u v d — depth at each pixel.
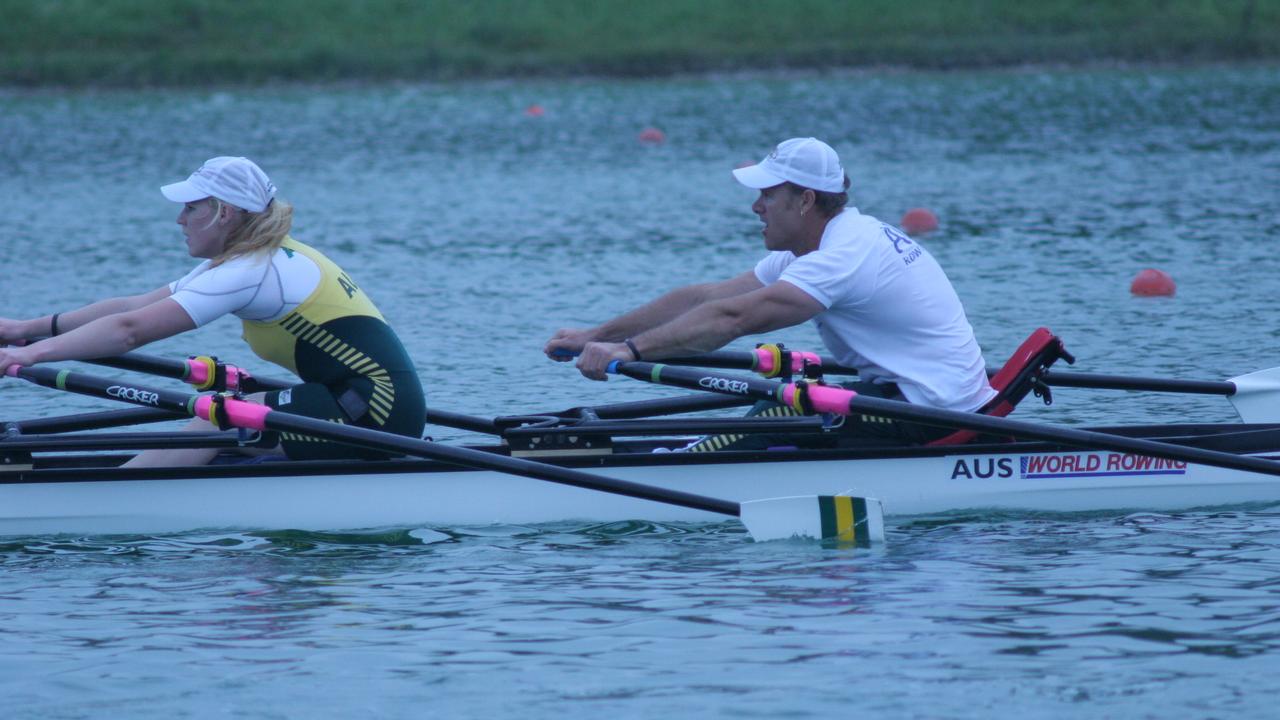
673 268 61.19
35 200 87.00
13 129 130.50
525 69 179.88
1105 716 18.58
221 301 25.36
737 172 27.34
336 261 64.19
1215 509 28.81
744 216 77.75
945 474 28.09
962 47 184.88
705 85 169.88
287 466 26.92
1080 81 166.25
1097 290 54.44
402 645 21.44
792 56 182.38
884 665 20.38
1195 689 19.34
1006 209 77.75
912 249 27.41
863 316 27.20
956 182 89.69
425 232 73.19
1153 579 24.00
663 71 180.88
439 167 103.56
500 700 19.36
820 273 26.39
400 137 123.50
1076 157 101.31
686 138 119.75
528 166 103.56
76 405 38.84
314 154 111.62
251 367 43.94
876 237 26.91
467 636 21.80
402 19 194.62
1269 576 24.06
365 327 26.80
